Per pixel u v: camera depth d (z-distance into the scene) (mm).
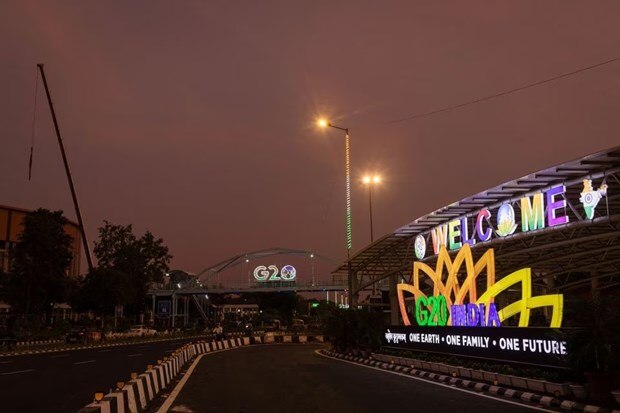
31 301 58844
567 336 14031
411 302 46375
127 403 10008
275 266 128250
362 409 13258
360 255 42062
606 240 32500
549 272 40188
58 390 16969
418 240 35219
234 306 196875
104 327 67000
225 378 20656
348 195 37625
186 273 151875
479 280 40625
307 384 18625
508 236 25406
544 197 24031
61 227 60656
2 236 98438
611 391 12789
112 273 71562
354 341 32125
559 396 14133
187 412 12938
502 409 13148
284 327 104625
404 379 20141
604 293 14648
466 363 20547
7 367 25281
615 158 19609
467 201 27219
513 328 17703
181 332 78438
